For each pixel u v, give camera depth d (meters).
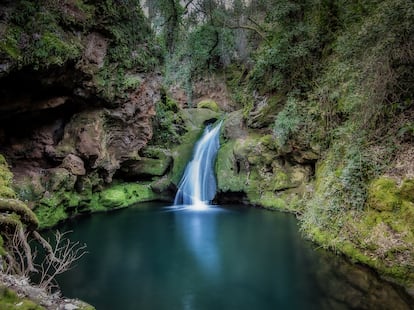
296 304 5.86
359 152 8.26
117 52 12.31
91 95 11.80
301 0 13.16
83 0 10.84
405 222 6.65
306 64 12.89
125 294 6.27
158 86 15.07
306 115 12.23
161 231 10.59
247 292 6.39
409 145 7.52
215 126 18.25
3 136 10.72
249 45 19.42
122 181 15.70
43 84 9.84
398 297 5.85
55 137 11.83
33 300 3.75
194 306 5.84
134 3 13.05
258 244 9.14
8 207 5.45
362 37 8.78
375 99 8.23
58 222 10.94
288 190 13.21
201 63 22.75
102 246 9.09
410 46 7.41
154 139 17.19
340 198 8.39
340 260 7.51
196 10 17.39
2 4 8.36
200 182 15.76
